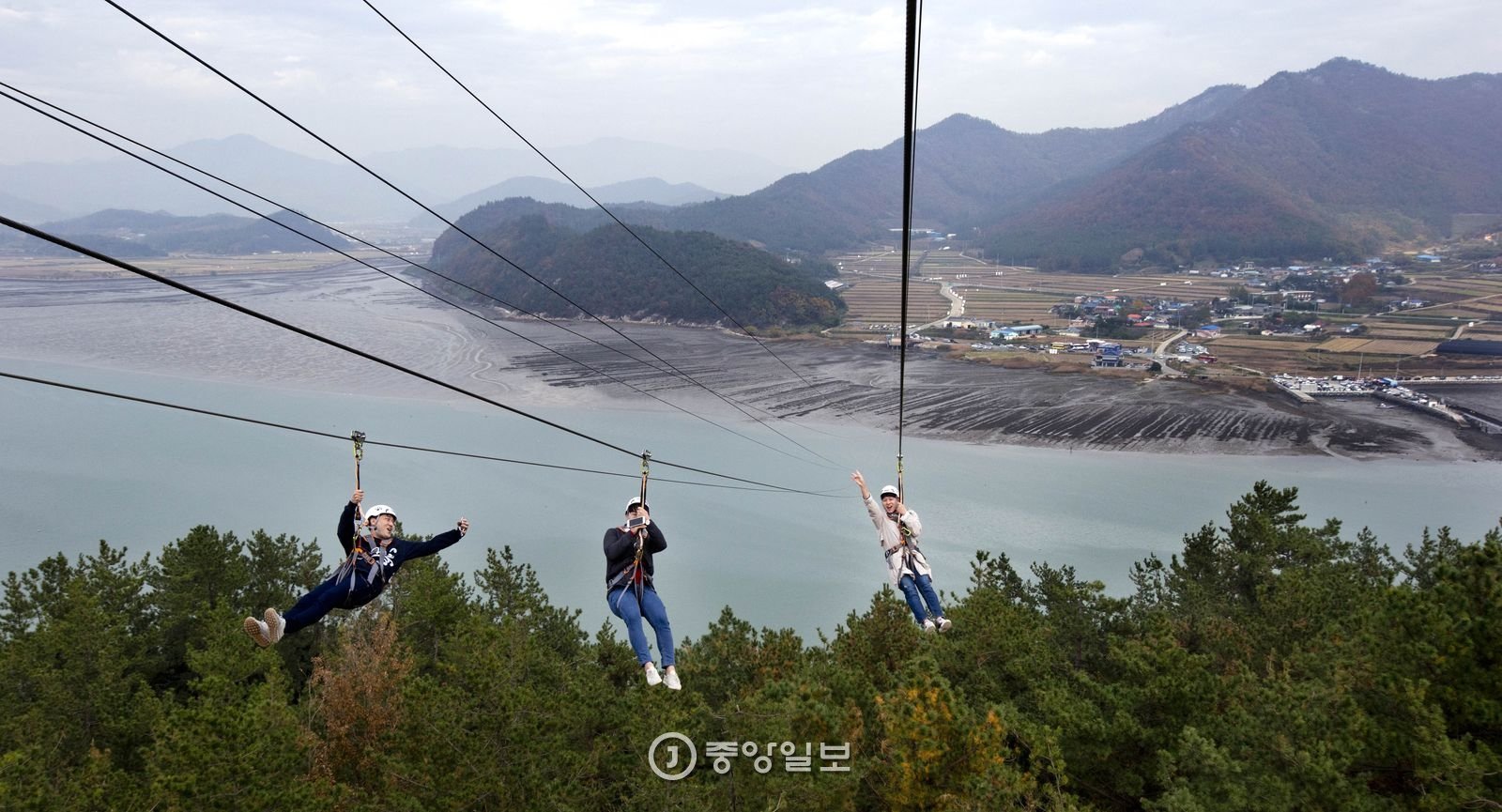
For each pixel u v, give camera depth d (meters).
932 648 26.95
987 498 93.62
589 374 167.62
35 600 34.66
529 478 100.44
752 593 67.62
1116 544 79.44
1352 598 31.25
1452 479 105.62
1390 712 18.89
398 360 180.12
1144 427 130.88
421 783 20.39
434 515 85.88
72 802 19.72
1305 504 94.81
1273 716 20.03
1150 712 22.16
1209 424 132.62
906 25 6.38
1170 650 21.83
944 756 18.30
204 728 19.55
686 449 115.88
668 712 20.78
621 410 138.75
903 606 28.66
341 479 98.94
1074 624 28.31
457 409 138.75
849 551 77.25
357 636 30.55
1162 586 37.91
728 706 20.83
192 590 36.06
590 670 27.25
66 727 28.09
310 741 23.98
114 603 34.47
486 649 25.75
